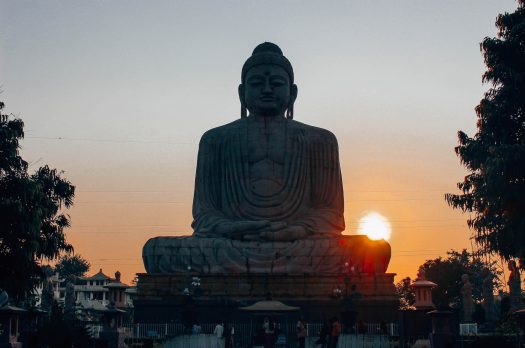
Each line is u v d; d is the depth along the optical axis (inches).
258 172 1790.1
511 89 1101.7
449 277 2792.8
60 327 1117.7
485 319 2052.2
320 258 1631.4
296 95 1918.1
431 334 1227.2
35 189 1096.8
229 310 1545.3
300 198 1784.0
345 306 1409.9
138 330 1492.4
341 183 1852.9
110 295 1704.0
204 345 1219.9
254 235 1678.2
